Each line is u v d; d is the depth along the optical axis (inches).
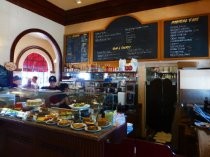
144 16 147.9
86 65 170.6
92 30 170.1
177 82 128.4
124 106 138.3
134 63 137.9
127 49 153.2
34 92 105.3
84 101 90.7
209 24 124.9
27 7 148.9
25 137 85.4
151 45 143.7
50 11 167.5
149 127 149.7
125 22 155.2
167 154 55.9
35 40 260.2
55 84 163.0
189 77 121.7
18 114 88.3
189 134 98.0
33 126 79.8
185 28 132.5
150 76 147.9
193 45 129.4
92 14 169.2
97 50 166.6
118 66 150.4
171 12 137.9
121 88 143.9
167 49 137.9
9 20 136.3
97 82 154.4
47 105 99.2
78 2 159.0
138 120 144.8
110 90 145.6
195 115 102.7
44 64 275.4
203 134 81.9
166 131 146.7
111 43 160.6
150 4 144.6
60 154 75.0
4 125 93.0
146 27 146.2
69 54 180.7
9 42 136.1
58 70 179.5
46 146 78.7
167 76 142.9
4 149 93.3
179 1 134.9
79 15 175.5
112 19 161.0
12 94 103.9
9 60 136.0
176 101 137.6
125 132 79.8
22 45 242.5
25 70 246.7
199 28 128.0
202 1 128.4
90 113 83.2
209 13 125.4
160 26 140.6
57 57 179.9
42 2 156.5
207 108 102.8
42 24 162.4
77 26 179.0
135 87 141.2
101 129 68.9
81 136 64.2
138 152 59.5
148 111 149.3
